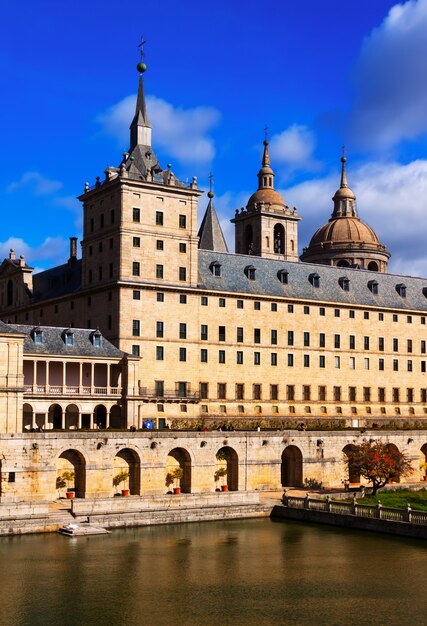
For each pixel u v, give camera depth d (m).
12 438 84.81
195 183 126.44
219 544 76.75
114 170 124.12
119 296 118.50
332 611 56.31
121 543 76.31
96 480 89.94
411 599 59.25
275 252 171.12
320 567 68.19
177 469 96.50
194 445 96.56
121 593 59.97
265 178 175.00
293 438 103.81
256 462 100.94
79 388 109.19
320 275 144.75
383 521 83.00
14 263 149.00
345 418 138.62
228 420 125.56
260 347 131.50
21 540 76.50
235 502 93.12
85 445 89.38
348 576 65.44
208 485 97.44
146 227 121.75
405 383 148.38
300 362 135.88
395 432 112.50
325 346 139.25
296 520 90.50
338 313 141.50
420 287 157.88
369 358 144.38
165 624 53.22
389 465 98.94
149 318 120.62
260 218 167.88
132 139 129.25
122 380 113.12
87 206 129.38
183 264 124.94
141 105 129.62
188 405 122.06
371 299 146.88
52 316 136.75
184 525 86.38
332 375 139.50
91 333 113.81
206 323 126.25
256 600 58.75
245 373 129.50
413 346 150.50
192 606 57.12
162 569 66.94
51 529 80.75
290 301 135.50
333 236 185.38
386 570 67.38
